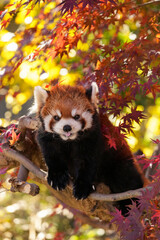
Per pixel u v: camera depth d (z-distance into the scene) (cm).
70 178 821
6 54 1142
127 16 909
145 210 643
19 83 1185
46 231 1675
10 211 1536
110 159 823
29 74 1063
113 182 838
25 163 770
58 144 762
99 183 853
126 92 838
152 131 1382
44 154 773
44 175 764
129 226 621
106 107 788
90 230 1566
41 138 765
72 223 1739
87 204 823
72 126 718
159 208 634
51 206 1662
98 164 787
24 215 1666
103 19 814
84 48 986
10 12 814
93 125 753
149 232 622
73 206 869
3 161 824
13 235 1567
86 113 740
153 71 746
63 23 789
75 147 766
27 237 1580
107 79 786
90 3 711
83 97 751
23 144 811
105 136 782
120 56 772
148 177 972
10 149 783
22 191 738
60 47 804
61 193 857
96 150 765
